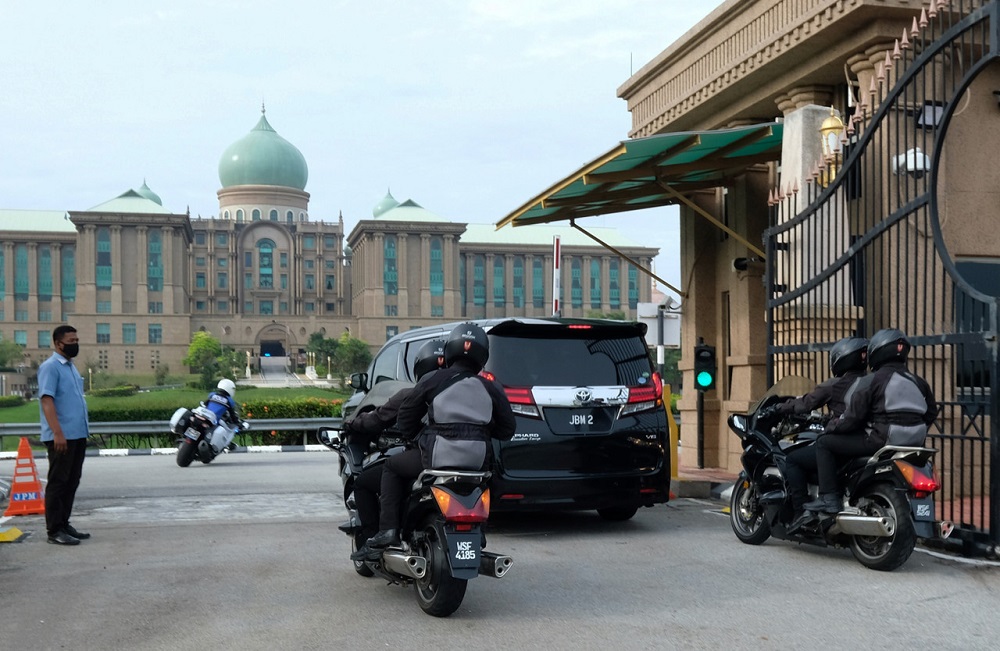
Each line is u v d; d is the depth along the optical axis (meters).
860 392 6.81
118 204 148.88
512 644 5.00
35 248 150.38
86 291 144.62
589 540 8.41
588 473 8.41
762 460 7.89
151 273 147.75
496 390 5.84
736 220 14.24
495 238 170.62
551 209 15.61
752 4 12.56
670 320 13.05
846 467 7.05
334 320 156.25
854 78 11.71
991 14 7.29
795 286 10.48
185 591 6.35
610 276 170.75
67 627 5.40
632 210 16.69
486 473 5.50
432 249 155.88
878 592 6.16
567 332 8.65
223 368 128.62
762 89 13.01
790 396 8.07
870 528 6.73
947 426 10.00
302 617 5.61
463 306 166.75
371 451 6.58
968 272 10.84
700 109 14.25
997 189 10.97
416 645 5.00
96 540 8.60
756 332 13.83
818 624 5.36
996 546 7.17
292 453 23.31
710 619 5.49
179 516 10.30
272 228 166.88
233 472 16.59
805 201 10.89
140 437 25.86
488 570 5.61
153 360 146.38
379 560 6.04
